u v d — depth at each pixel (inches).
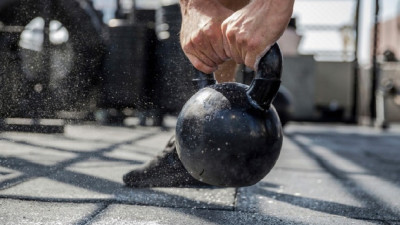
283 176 107.0
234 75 73.3
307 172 115.3
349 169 123.1
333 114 392.2
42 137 183.5
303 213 67.8
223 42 53.7
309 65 385.7
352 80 396.2
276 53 48.3
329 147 189.5
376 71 353.1
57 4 141.3
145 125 260.8
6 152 130.7
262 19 47.8
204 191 81.0
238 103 49.6
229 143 48.3
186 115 51.7
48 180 87.4
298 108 387.2
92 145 159.8
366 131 301.4
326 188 91.6
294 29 384.8
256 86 48.9
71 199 70.9
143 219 60.4
